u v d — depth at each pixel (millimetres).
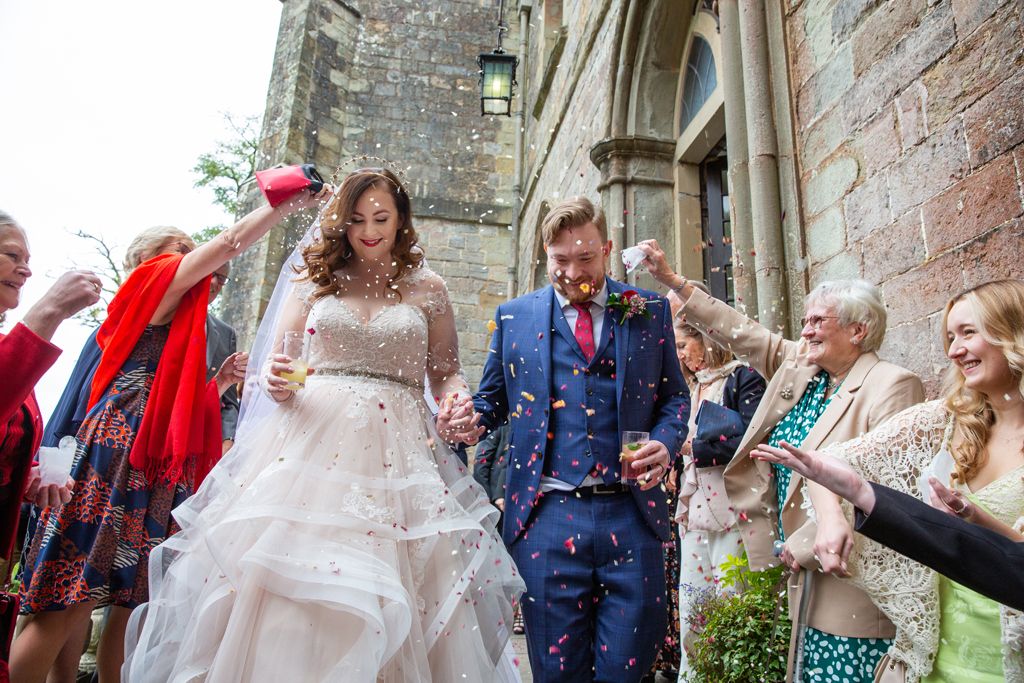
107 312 2551
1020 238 2285
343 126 12492
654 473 2105
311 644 1660
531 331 2416
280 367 1987
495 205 12688
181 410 2385
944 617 1609
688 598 2988
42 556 2150
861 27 3076
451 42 13336
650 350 2377
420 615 1879
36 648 2104
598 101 7023
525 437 2307
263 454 1992
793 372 2482
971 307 1663
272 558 1674
